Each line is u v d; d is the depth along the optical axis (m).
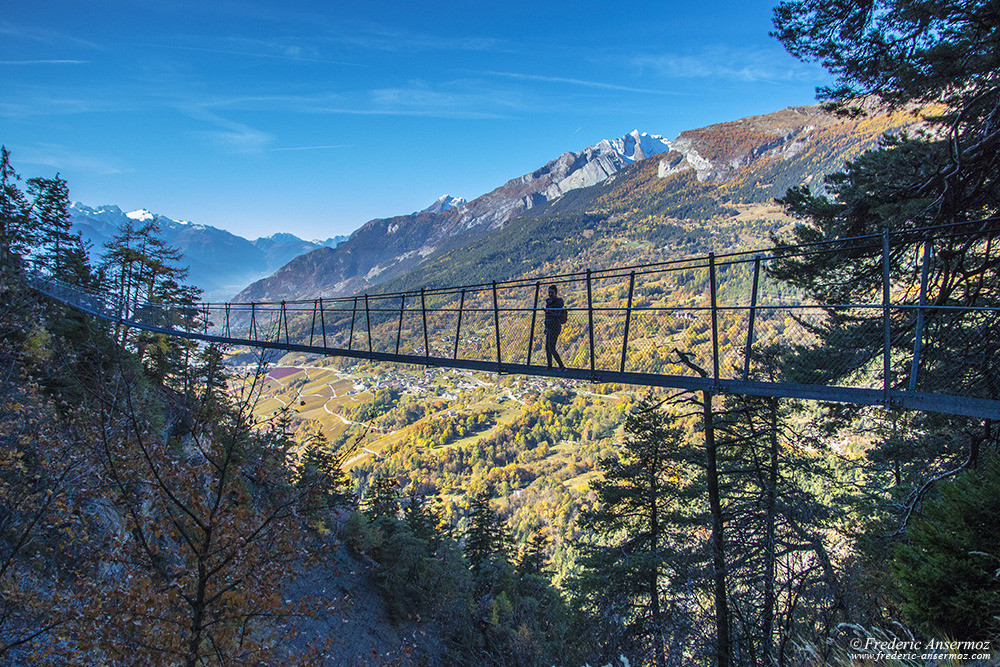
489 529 29.70
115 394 6.70
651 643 10.00
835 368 9.20
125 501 6.50
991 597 4.15
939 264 8.55
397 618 20.61
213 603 6.45
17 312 10.77
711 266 7.51
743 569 9.83
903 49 8.88
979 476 5.38
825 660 5.12
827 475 10.93
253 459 6.71
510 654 17.69
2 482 7.31
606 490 13.89
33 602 6.68
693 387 7.70
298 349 15.96
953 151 8.20
